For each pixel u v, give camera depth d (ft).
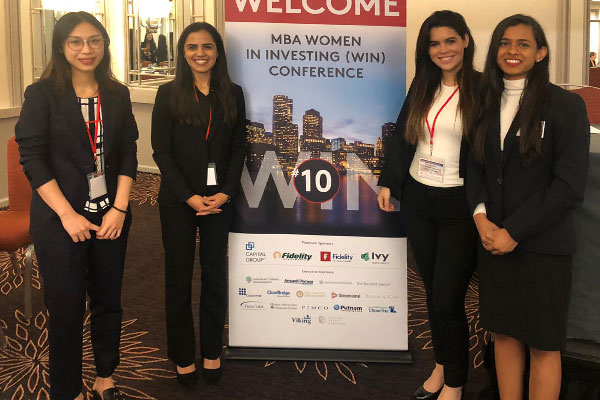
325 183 9.87
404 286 10.09
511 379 7.75
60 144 7.69
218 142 8.87
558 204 6.69
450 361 8.54
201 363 10.27
